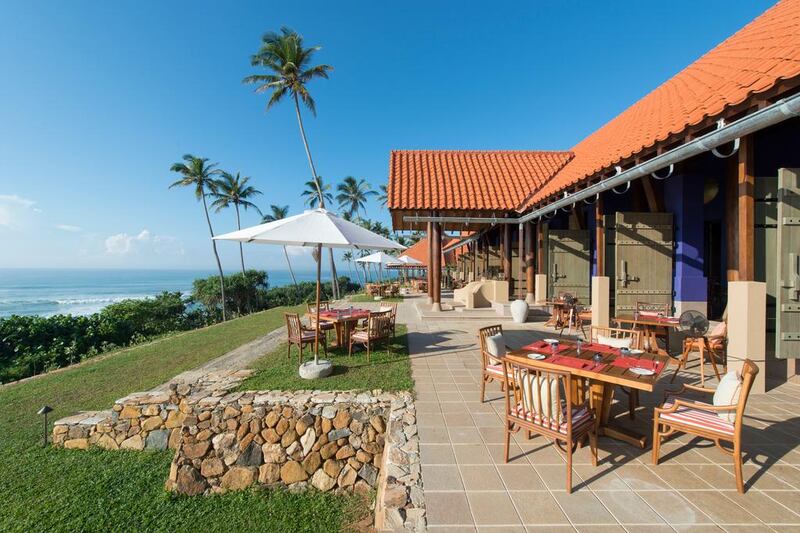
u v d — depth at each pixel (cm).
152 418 591
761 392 491
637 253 801
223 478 496
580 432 311
